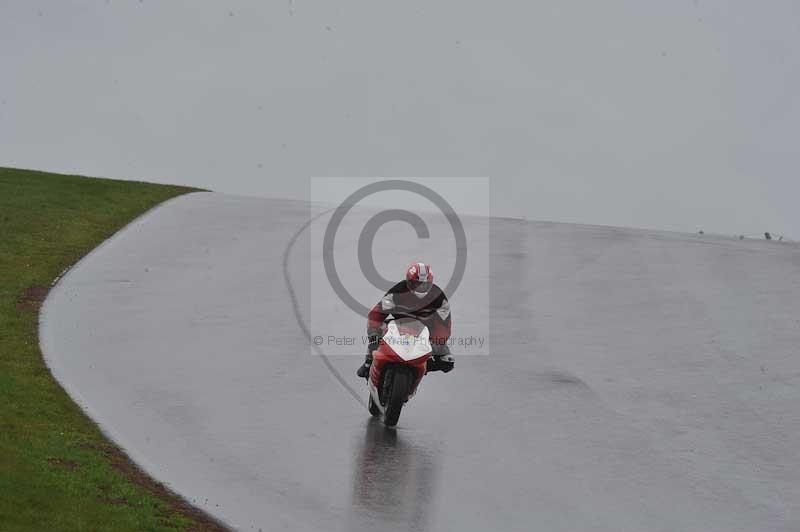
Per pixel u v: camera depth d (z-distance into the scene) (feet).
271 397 137.39
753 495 106.73
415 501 101.60
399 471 110.52
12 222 256.93
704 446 122.31
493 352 165.68
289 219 307.17
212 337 168.45
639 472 112.98
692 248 283.18
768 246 296.71
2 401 122.01
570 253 266.36
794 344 172.45
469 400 139.74
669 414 134.72
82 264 222.89
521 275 233.35
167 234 267.39
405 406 136.77
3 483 90.43
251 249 251.39
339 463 112.37
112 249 241.96
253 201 351.05
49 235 248.32
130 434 118.52
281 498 100.94
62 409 124.16
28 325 167.53
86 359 151.12
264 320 181.68
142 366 149.38
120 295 195.62
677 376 152.97
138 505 93.76
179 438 118.52
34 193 305.32
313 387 143.23
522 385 147.23
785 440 124.88
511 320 188.75
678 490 107.76
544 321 188.44
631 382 149.48
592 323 187.32
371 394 128.67
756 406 138.62
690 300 208.54
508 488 106.63
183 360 153.69
